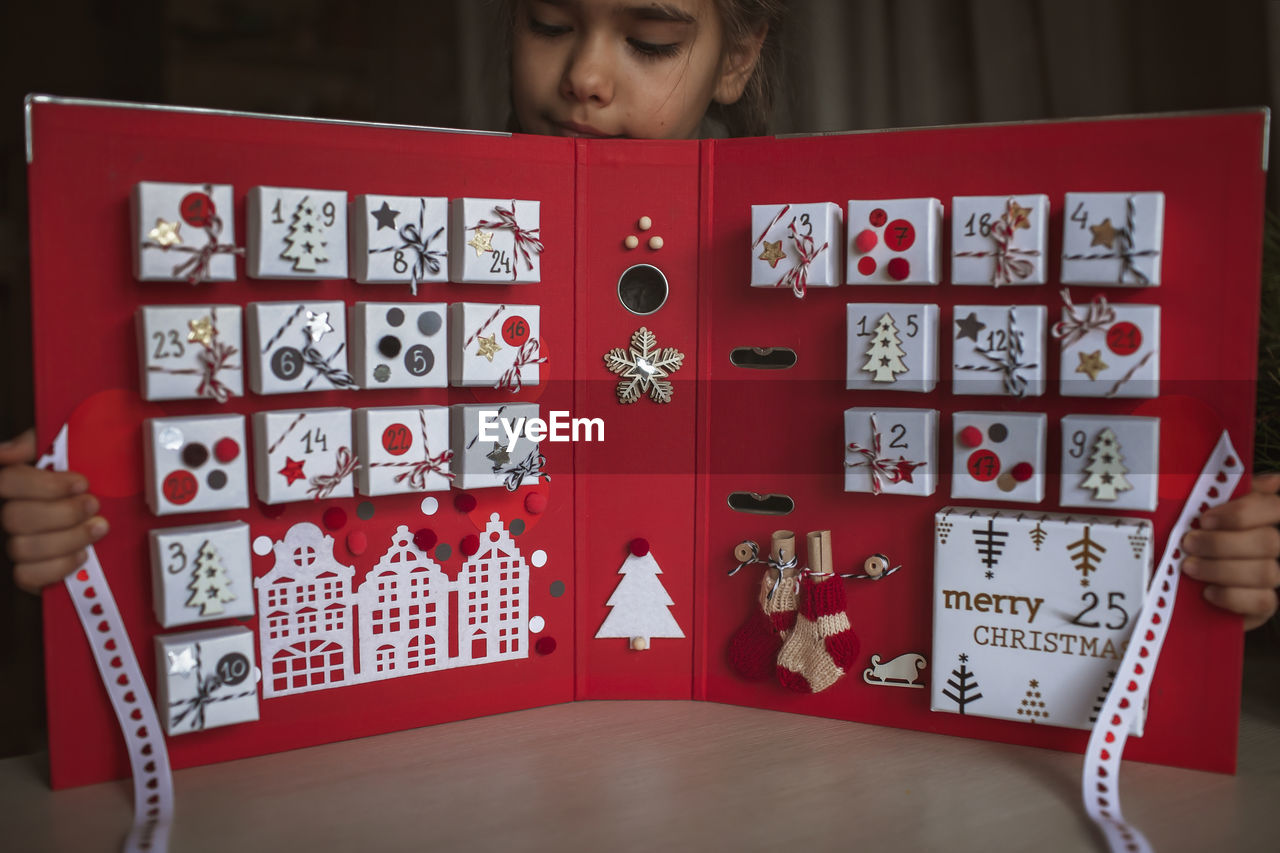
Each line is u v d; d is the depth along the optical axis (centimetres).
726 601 80
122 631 67
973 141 71
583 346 78
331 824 62
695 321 78
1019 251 69
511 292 76
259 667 71
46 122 64
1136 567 67
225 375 67
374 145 72
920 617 75
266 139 69
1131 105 155
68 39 176
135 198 65
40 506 65
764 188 76
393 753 72
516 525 78
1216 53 150
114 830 62
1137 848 59
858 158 74
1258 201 66
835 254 73
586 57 102
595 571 80
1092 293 69
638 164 77
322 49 181
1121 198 66
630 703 81
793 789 67
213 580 68
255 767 70
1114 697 67
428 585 76
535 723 77
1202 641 69
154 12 176
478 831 61
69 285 65
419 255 71
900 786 67
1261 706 81
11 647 171
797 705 79
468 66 175
